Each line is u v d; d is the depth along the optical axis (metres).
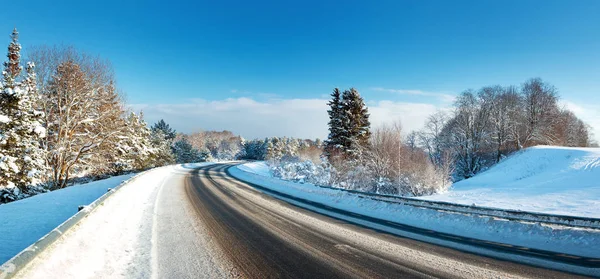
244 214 9.85
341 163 26.27
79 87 22.97
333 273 4.74
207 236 6.93
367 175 23.17
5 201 15.44
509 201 12.82
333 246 6.25
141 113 43.84
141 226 7.64
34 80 20.56
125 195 10.70
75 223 4.97
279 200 13.30
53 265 3.57
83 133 25.34
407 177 21.36
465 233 7.29
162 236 6.79
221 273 4.69
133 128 37.56
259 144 116.81
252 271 4.79
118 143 29.88
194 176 28.05
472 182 25.34
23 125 16.48
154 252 5.61
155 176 24.28
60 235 4.17
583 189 14.19
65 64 22.44
